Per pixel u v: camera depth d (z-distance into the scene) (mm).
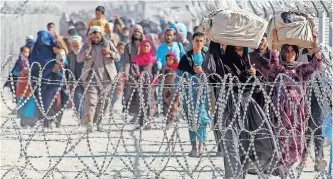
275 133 13391
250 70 13906
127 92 22734
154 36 32938
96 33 23562
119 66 30328
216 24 13945
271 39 14242
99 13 28797
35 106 23172
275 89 13633
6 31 39688
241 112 13422
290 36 13969
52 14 53719
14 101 13641
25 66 23703
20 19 43250
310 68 13867
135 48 25562
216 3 33281
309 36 13984
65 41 33219
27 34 45719
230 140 12805
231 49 14039
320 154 14688
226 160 13344
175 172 15508
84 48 23656
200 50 17953
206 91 13234
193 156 16750
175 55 23109
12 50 40906
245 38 13922
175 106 20250
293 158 13203
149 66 25062
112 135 20531
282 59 14055
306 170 15555
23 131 21750
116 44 31938
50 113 23172
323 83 13094
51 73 23766
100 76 23594
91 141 19734
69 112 29875
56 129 22688
